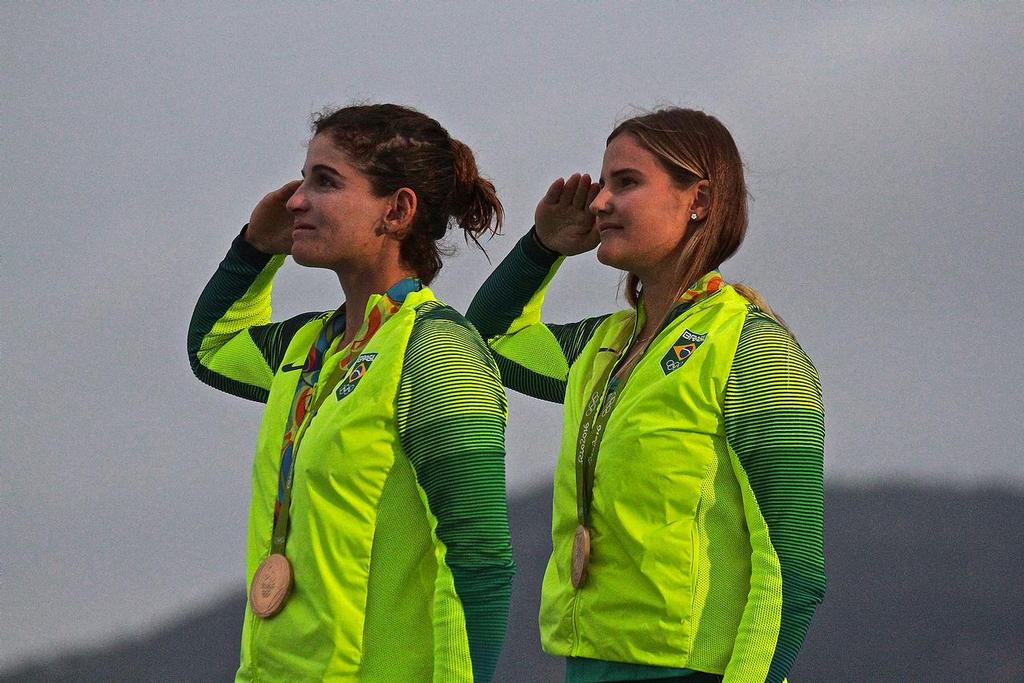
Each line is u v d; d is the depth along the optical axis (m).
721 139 6.46
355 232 6.00
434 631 5.38
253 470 6.13
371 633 5.47
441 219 6.23
